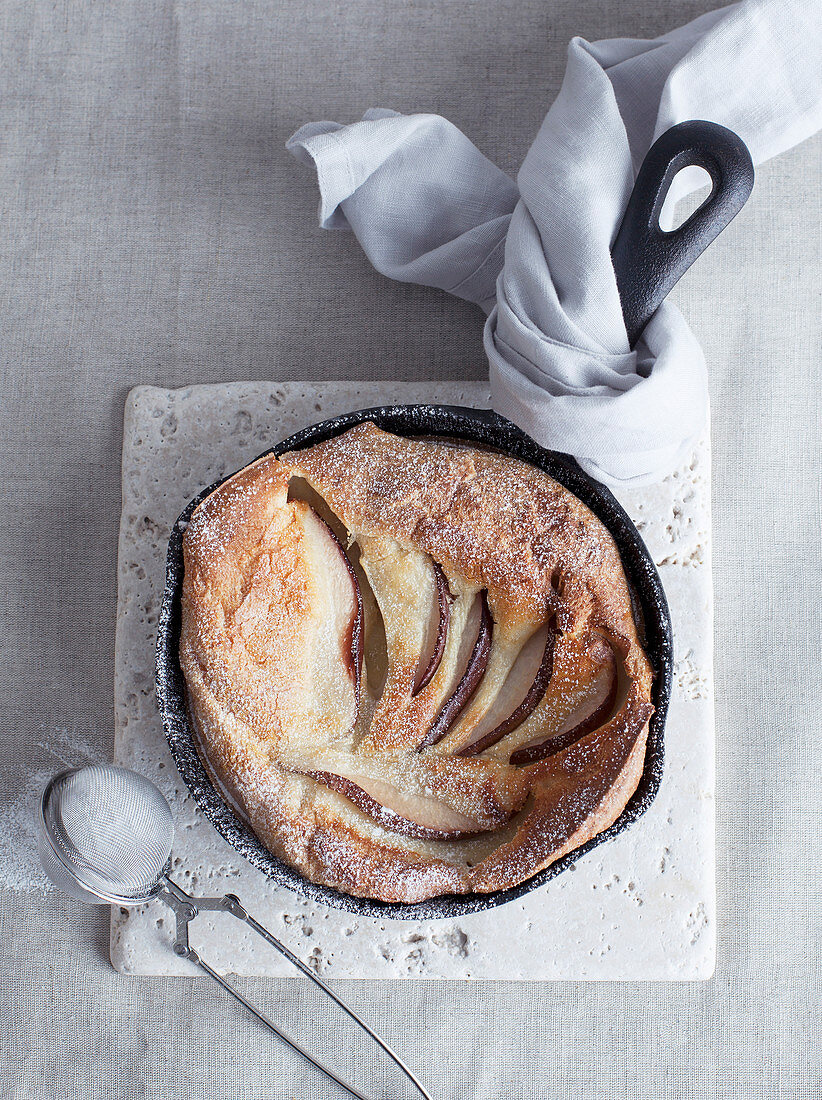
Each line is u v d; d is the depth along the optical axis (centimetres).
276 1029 84
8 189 89
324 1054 86
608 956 84
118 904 82
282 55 89
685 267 79
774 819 86
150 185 89
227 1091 86
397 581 78
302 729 77
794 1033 86
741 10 81
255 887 85
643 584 78
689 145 78
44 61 89
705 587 85
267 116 89
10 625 88
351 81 89
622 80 83
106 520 88
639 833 85
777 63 81
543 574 77
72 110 89
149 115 89
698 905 84
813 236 87
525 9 88
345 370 88
